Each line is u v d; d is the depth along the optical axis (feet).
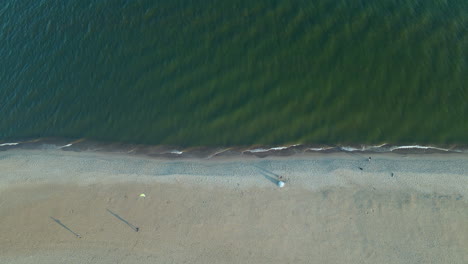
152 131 78.43
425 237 58.39
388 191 63.36
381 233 59.41
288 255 58.95
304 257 58.59
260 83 79.56
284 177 67.10
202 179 68.69
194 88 81.46
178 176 69.72
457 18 79.00
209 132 76.43
